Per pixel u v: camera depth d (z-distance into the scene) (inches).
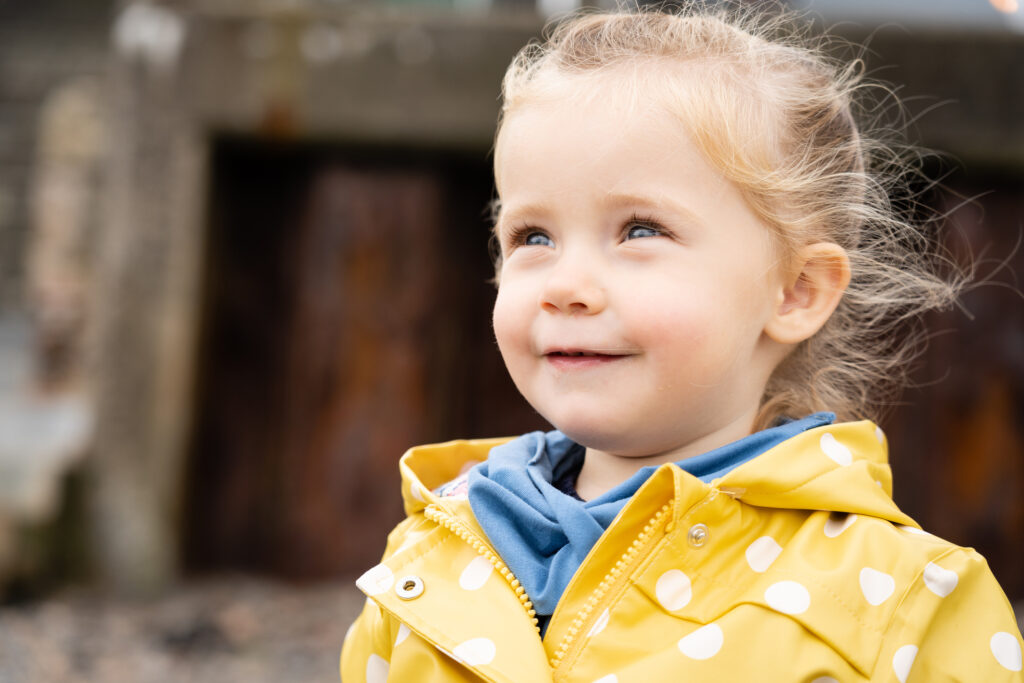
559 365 41.6
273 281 155.1
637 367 40.5
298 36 147.4
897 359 59.2
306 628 135.3
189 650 127.3
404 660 42.0
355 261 153.1
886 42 136.3
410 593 42.1
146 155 149.0
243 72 147.6
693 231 40.7
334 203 153.3
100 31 320.2
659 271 40.4
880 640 37.8
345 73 146.4
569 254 41.5
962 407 143.9
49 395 192.2
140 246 148.9
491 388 154.0
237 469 155.1
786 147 44.8
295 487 153.4
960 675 38.5
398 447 151.7
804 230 44.6
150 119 149.0
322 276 153.2
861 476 41.5
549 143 41.9
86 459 149.3
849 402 54.1
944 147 136.9
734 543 40.3
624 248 40.9
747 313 42.1
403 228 152.8
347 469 152.2
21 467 152.3
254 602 144.3
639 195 40.5
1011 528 143.6
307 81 146.6
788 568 39.2
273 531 154.3
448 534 44.3
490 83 145.1
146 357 148.6
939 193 141.6
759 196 42.4
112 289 149.4
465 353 154.0
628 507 39.6
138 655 125.3
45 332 194.2
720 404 42.5
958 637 39.3
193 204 148.9
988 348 143.3
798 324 44.2
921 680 38.3
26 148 266.2
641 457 44.4
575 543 40.8
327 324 152.8
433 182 153.2
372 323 152.5
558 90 42.7
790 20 58.1
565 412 41.3
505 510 43.1
